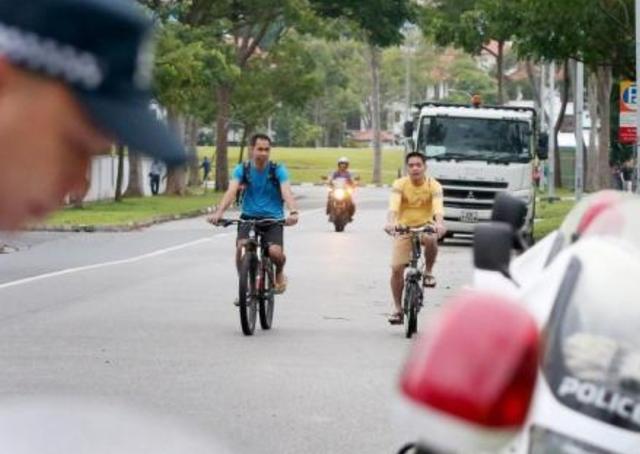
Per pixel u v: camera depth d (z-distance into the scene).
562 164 170.75
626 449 6.89
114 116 3.53
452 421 4.27
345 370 25.59
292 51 134.38
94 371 25.25
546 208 101.06
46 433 3.63
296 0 118.94
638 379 7.39
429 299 38.88
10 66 3.47
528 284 9.20
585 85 157.00
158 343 29.19
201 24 111.75
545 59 61.84
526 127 64.06
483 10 64.00
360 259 54.38
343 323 33.06
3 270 47.56
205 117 136.38
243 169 31.17
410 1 122.38
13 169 3.48
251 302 30.72
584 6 57.22
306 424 20.52
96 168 3.96
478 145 64.25
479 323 4.43
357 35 131.25
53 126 3.50
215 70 94.69
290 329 31.84
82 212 85.06
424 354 4.41
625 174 110.12
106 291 40.53
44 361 26.47
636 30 53.06
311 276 46.25
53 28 3.48
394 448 19.00
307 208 109.62
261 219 31.28
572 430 6.94
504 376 4.30
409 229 30.95
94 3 3.49
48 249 59.25
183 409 21.53
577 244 9.31
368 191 156.88
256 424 20.42
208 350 28.17
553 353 7.68
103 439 3.68
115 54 3.53
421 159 30.84
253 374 25.06
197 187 135.38
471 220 64.00
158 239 67.50
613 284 8.45
